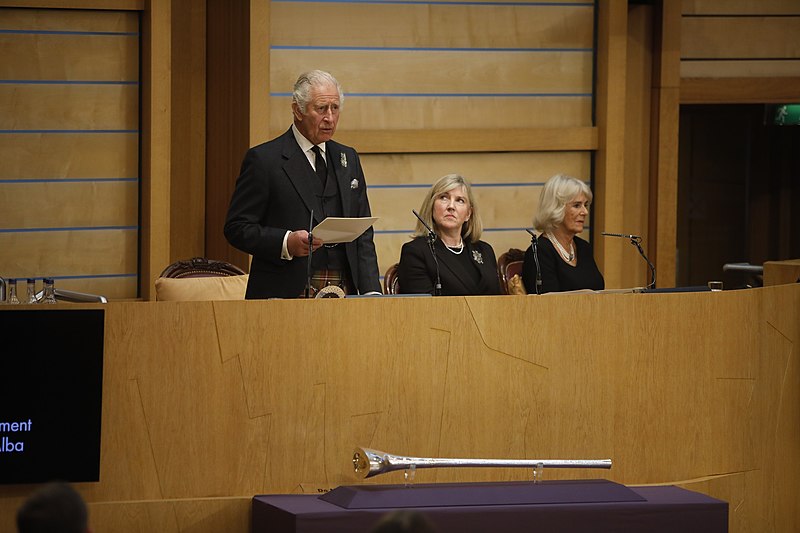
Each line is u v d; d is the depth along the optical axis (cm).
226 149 1775
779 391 1188
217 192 1791
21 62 1647
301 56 1731
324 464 1056
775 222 2347
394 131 1766
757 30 1995
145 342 1023
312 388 1052
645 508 1046
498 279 1405
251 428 1044
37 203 1667
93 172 1686
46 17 1652
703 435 1145
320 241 1155
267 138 1703
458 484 1059
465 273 1356
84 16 1664
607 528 1042
